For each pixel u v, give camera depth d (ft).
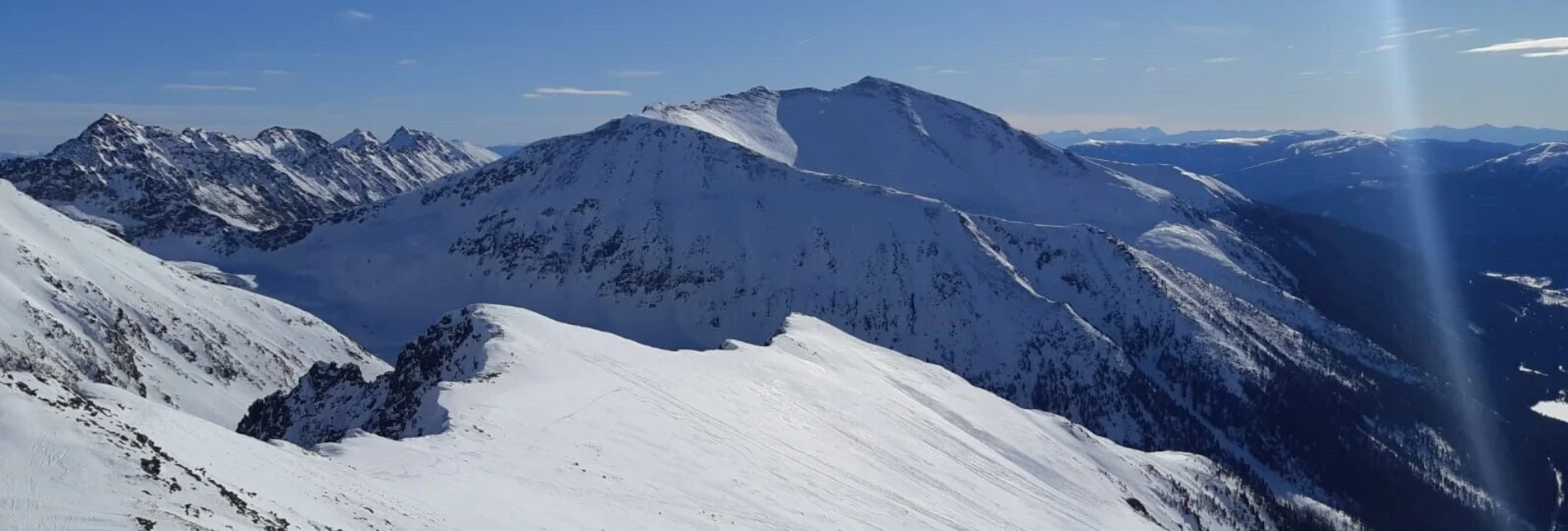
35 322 362.12
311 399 274.57
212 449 100.32
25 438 80.69
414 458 136.67
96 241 485.97
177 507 80.38
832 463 221.66
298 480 103.91
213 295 509.76
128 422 94.53
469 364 226.79
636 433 187.83
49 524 71.77
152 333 435.94
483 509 121.70
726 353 284.41
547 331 248.93
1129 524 285.43
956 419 322.55
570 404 193.57
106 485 79.25
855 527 180.24
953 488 245.24
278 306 539.29
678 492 161.68
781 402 256.32
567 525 126.93
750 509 165.89
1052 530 247.09
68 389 94.89
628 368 234.79
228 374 444.55
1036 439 335.47
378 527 100.27
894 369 355.15
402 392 245.86
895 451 255.91
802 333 357.82
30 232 437.58
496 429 164.25
